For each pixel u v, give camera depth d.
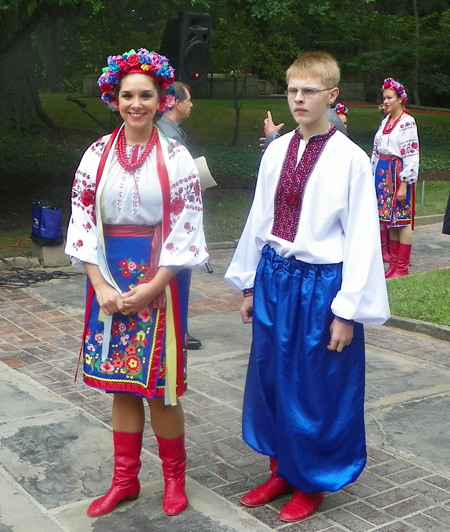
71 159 15.09
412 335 5.92
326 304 2.97
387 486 3.44
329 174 2.96
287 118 23.67
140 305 2.93
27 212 10.77
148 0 9.84
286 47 18.45
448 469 3.62
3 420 4.16
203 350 5.52
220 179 14.12
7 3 8.80
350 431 3.06
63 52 17.17
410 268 8.41
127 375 3.01
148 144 2.95
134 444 3.19
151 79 2.90
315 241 2.98
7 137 16.48
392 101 7.71
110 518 3.14
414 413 4.30
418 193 13.48
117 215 2.94
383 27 25.00
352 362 3.04
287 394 3.00
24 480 3.48
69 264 8.27
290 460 3.01
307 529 3.06
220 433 4.02
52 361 5.20
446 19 25.61
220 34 16.44
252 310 3.27
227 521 3.12
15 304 6.72
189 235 2.95
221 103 27.23
